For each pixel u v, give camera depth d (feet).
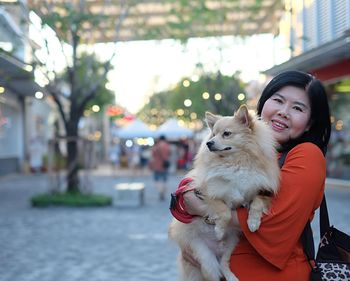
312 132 8.91
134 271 21.29
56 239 28.66
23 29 51.13
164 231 31.22
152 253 24.84
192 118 137.49
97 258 23.76
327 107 8.82
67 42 42.83
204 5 48.52
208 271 8.42
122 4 43.83
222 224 7.97
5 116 86.38
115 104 111.14
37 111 111.14
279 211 7.53
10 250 25.64
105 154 176.14
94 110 87.86
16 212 40.47
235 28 55.57
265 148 8.11
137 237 29.17
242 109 8.41
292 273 7.63
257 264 7.85
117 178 84.79
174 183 70.28
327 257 8.40
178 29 48.96
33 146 93.09
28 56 57.82
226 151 8.20
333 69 36.60
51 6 41.70
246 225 7.68
